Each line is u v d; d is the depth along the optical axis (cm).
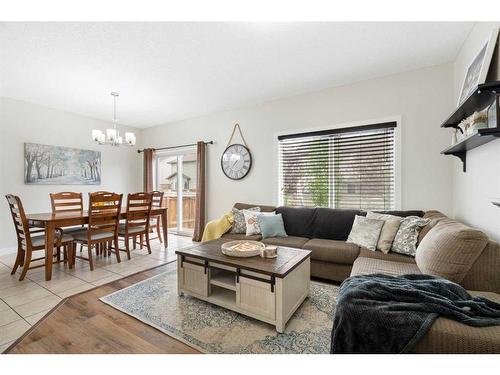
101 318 191
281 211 346
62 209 412
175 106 418
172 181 545
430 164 280
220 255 214
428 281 135
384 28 212
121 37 222
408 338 102
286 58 262
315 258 262
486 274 141
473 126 167
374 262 208
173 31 214
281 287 171
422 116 284
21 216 262
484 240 142
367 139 320
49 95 366
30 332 172
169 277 277
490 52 167
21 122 389
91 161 479
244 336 169
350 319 113
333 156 342
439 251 155
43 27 206
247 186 416
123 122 520
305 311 202
